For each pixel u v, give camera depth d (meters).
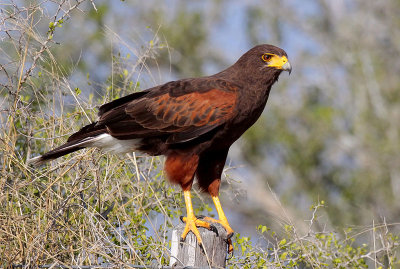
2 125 10.68
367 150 20.83
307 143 21.08
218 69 23.58
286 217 11.23
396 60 23.17
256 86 11.03
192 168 10.84
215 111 10.70
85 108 11.46
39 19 10.54
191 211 10.01
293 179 20.75
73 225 10.12
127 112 10.95
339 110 22.06
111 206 10.54
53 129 10.93
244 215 19.77
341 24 23.92
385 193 19.83
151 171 12.05
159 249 9.84
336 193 20.41
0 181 9.97
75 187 10.07
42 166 11.51
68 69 12.25
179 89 10.99
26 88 11.47
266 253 9.86
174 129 10.78
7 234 9.58
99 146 10.95
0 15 10.42
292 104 22.11
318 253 10.57
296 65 23.75
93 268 9.26
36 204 10.19
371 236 11.41
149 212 11.05
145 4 19.89
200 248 9.38
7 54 11.19
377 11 23.86
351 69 23.00
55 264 9.25
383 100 22.20
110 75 12.47
